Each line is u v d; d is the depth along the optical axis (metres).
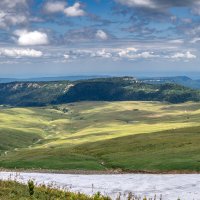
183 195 56.84
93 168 100.19
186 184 68.75
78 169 99.50
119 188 64.38
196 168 90.69
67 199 35.88
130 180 76.31
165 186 66.56
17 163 108.62
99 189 62.97
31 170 98.69
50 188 42.06
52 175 86.50
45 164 106.12
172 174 86.06
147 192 59.75
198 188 63.78
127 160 108.00
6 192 37.38
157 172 91.00
